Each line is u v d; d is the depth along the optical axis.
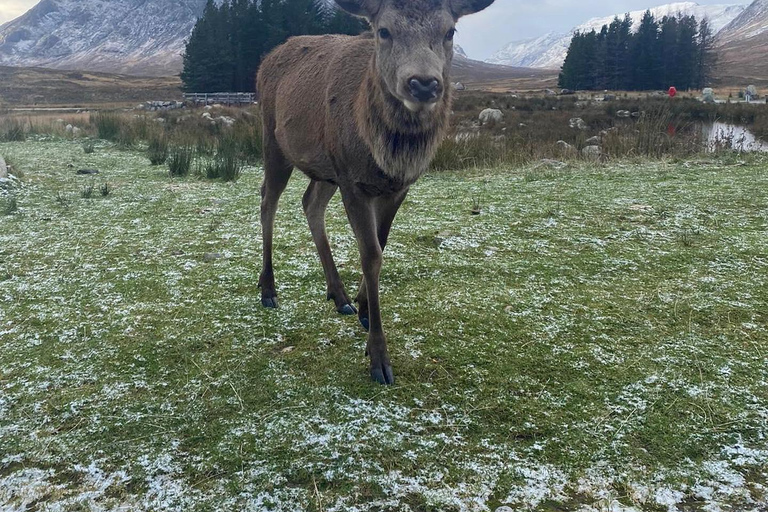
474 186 7.31
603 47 60.22
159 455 2.29
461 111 27.95
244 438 2.38
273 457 2.27
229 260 4.52
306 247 4.86
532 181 7.54
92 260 4.51
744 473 2.15
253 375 2.87
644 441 2.33
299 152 3.42
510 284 3.95
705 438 2.34
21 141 12.58
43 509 2.02
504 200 6.36
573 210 5.81
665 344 3.09
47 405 2.62
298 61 3.74
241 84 40.41
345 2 2.79
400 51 2.57
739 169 7.90
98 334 3.29
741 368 2.83
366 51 3.08
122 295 3.83
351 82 2.95
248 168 9.12
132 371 2.91
